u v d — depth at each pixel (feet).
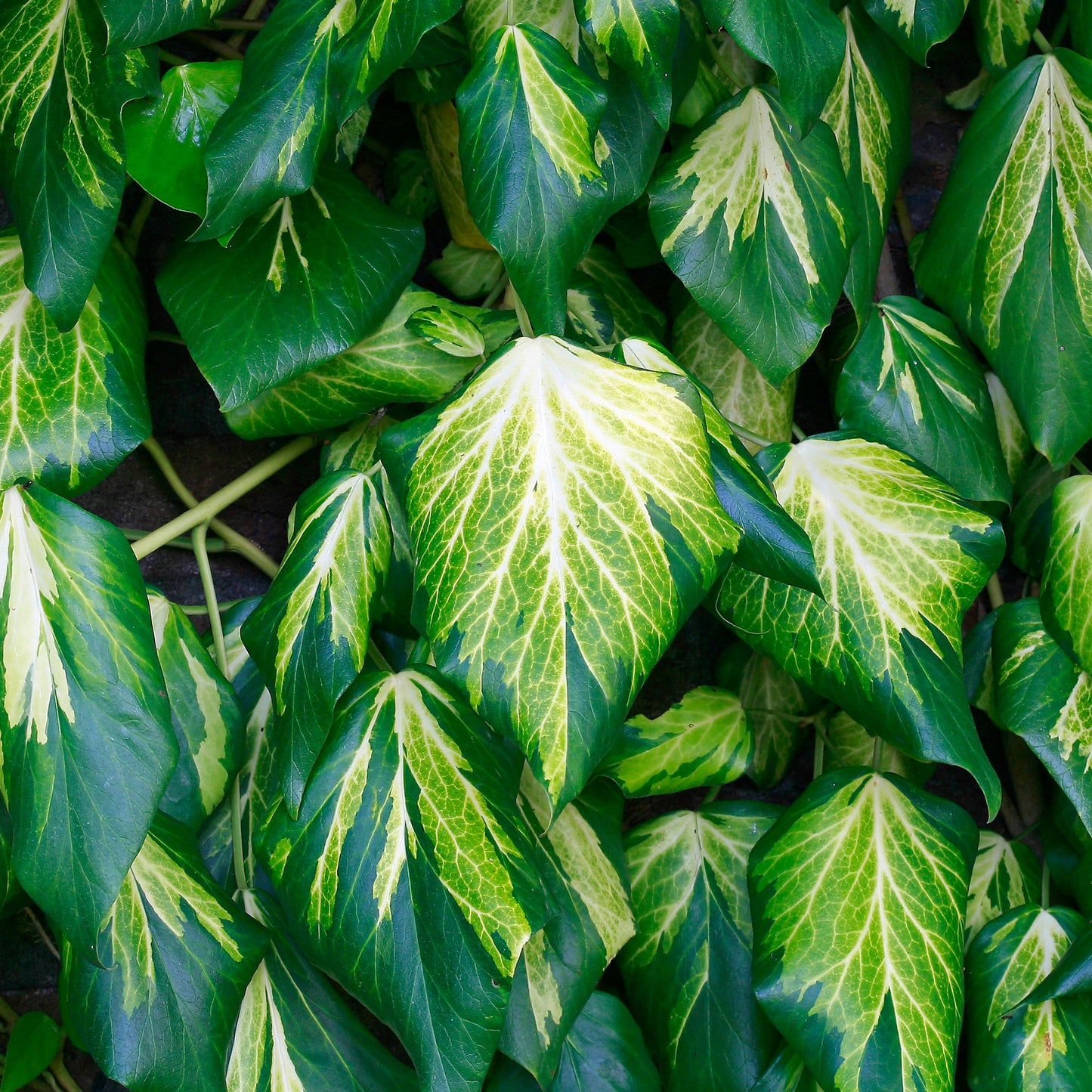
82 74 2.64
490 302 3.01
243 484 2.91
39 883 2.53
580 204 2.60
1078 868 3.09
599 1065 2.93
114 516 3.06
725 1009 2.98
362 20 2.64
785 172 2.83
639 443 2.58
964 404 2.97
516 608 2.52
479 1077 2.60
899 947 2.83
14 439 2.68
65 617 2.59
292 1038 2.76
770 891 2.88
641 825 3.07
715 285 2.81
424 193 3.07
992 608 3.24
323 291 2.75
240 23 2.97
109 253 2.79
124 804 2.55
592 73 2.77
